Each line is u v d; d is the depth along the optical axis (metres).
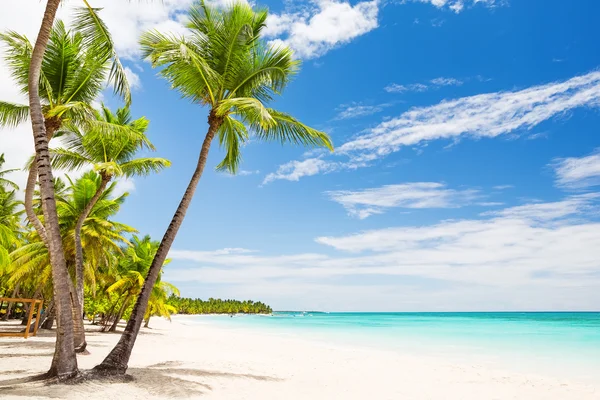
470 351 23.31
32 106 7.87
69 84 11.73
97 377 7.86
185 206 9.56
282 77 10.38
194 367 11.55
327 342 29.17
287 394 8.67
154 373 9.49
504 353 22.22
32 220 9.35
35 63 7.87
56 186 27.62
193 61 9.10
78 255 12.95
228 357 15.29
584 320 89.25
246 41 9.95
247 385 9.29
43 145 7.86
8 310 34.22
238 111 10.30
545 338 34.47
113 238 21.17
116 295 30.48
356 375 12.29
